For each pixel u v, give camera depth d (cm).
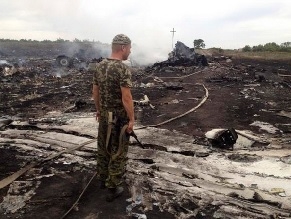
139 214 351
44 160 504
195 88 1448
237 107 1031
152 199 386
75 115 898
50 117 868
